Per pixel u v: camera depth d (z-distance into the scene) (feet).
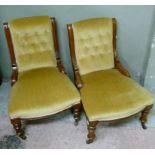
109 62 6.26
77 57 5.98
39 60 6.25
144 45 6.88
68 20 6.35
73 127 6.06
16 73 6.13
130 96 5.24
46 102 5.11
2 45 6.96
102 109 4.95
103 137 5.74
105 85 5.62
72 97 5.30
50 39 6.08
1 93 7.28
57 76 5.92
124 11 6.17
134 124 6.07
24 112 4.97
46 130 5.99
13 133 5.90
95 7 6.11
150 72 6.85
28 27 5.77
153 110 6.45
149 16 6.24
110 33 5.92
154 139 5.65
